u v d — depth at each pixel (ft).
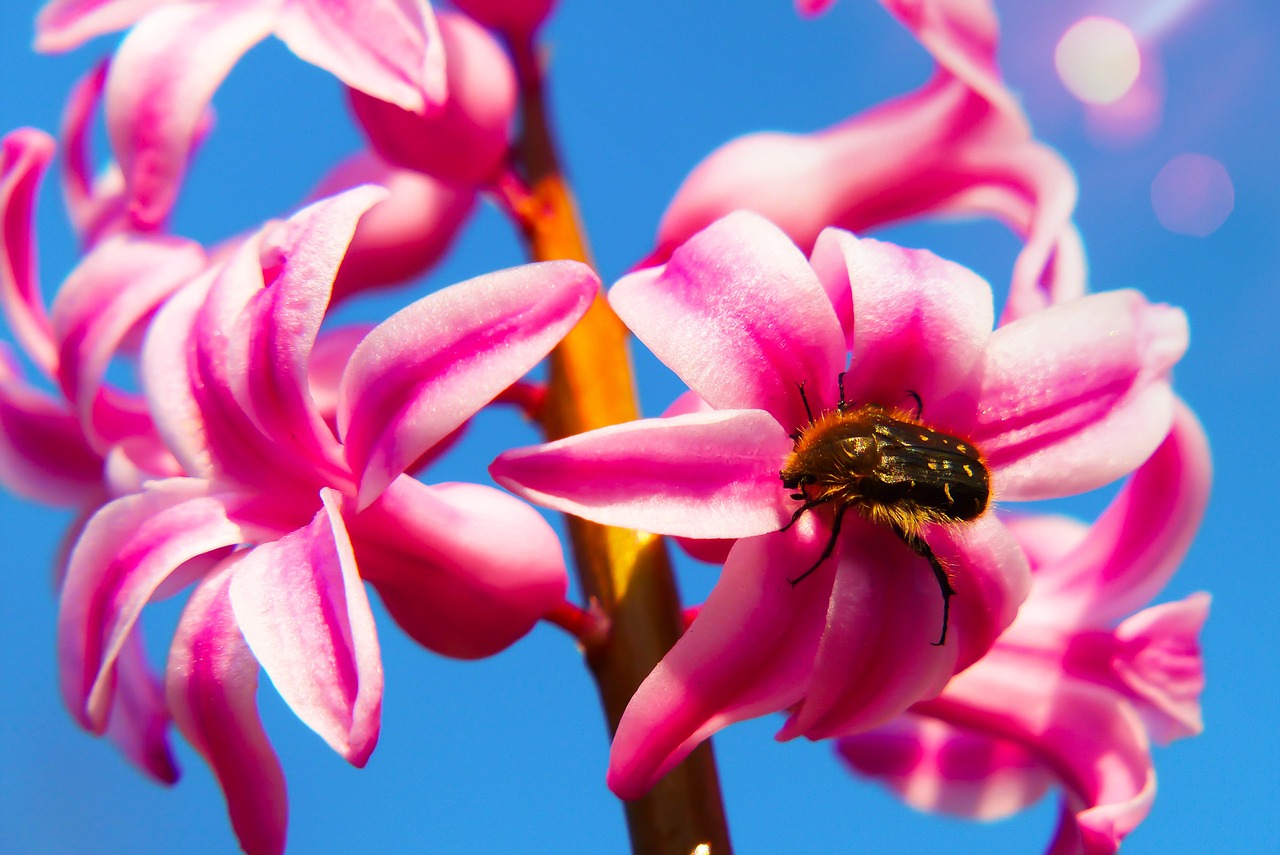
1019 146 0.70
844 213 0.69
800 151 0.69
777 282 0.60
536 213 0.69
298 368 0.61
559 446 0.58
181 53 0.64
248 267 0.63
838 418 0.60
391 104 0.67
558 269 0.59
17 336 0.71
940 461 0.59
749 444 0.59
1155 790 0.65
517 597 0.64
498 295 0.59
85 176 0.73
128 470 0.69
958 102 0.70
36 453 0.74
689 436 0.58
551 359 0.68
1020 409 0.61
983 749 0.75
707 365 0.59
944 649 0.60
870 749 0.76
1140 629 0.68
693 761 0.64
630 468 0.58
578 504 0.58
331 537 0.59
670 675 0.59
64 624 0.62
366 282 0.72
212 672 0.61
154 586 0.62
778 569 0.60
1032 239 0.69
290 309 0.62
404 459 0.59
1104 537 0.69
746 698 0.59
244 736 0.61
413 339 0.59
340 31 0.64
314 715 0.58
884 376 0.61
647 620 0.65
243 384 0.62
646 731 0.59
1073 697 0.68
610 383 0.67
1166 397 0.61
